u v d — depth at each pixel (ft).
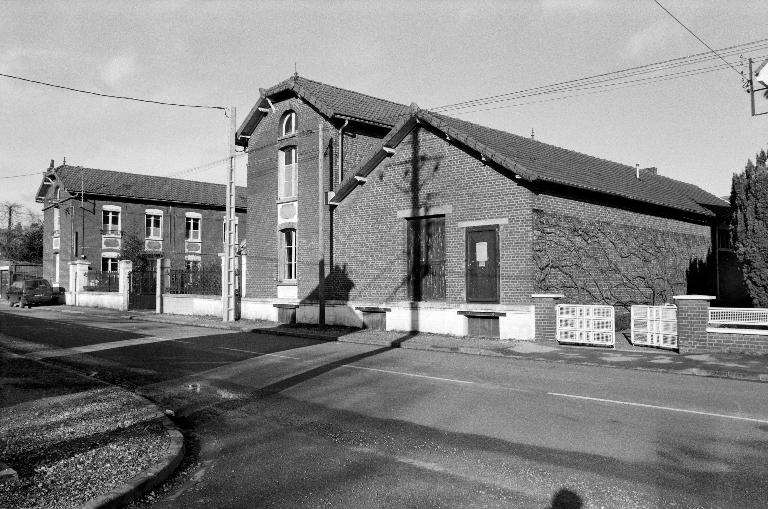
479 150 55.88
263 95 79.36
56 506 15.51
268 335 63.77
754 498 16.14
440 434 22.99
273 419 26.05
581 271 59.06
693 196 90.94
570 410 26.55
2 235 209.26
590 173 67.92
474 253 57.57
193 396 31.30
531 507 15.70
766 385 32.68
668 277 72.79
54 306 127.85
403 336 57.98
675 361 39.99
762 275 46.44
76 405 28.25
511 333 53.88
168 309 101.30
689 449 20.51
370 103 81.00
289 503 16.34
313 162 73.97
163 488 17.99
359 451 21.03
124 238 141.49
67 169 144.66
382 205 65.72
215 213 157.28
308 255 74.33
